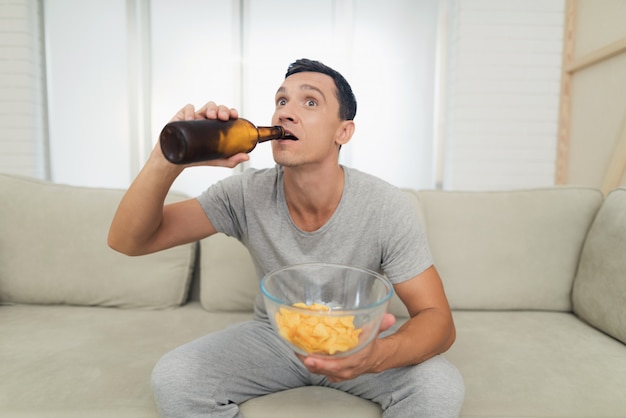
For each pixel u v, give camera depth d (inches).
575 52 100.6
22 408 30.7
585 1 96.0
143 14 115.3
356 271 27.7
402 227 34.8
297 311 21.1
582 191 53.0
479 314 51.0
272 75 119.6
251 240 37.9
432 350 28.7
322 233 35.5
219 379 30.6
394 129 121.3
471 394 33.1
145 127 118.5
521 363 38.3
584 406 31.7
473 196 54.8
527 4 110.0
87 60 115.9
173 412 28.3
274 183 37.5
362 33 118.8
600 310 44.5
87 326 45.4
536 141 113.9
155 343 41.8
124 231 32.7
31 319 46.8
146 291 51.3
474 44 111.3
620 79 78.3
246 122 28.7
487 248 51.9
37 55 112.3
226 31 117.6
